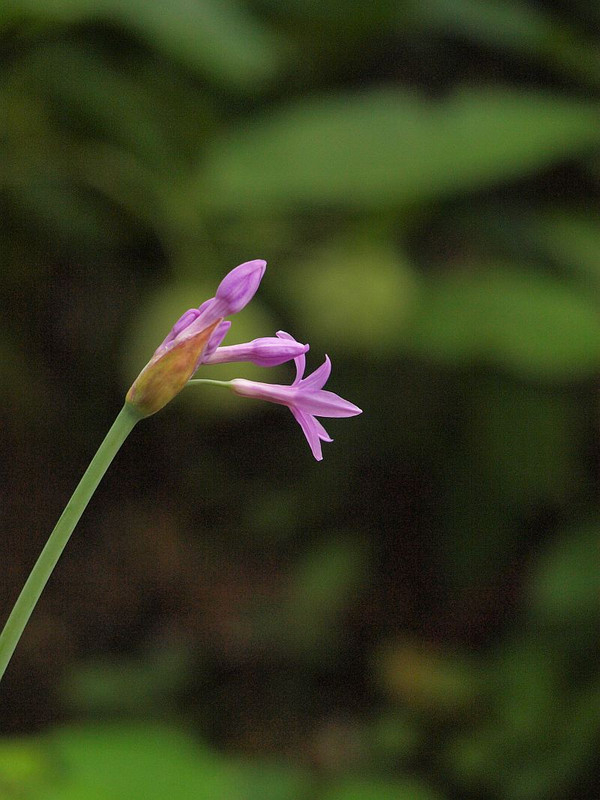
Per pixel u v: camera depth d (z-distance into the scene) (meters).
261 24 1.05
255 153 0.94
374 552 1.34
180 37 0.88
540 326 0.96
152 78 1.10
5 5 0.87
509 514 1.22
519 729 0.99
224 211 0.99
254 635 1.29
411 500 1.36
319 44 1.12
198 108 1.12
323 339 1.03
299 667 1.27
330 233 1.09
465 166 0.93
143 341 0.94
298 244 1.09
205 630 1.30
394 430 1.27
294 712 1.23
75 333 1.34
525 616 1.14
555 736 0.98
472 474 1.22
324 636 1.28
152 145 1.06
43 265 1.26
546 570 1.00
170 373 0.55
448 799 1.04
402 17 1.07
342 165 0.93
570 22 1.22
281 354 0.56
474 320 0.98
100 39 1.07
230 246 1.07
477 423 1.19
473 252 1.22
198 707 1.23
